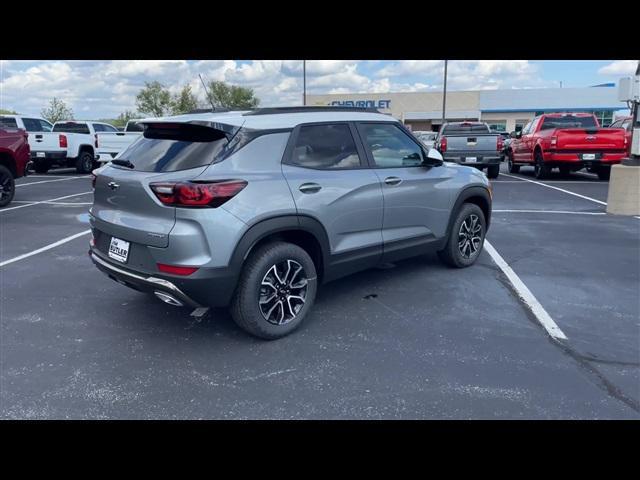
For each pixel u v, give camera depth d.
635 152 9.34
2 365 3.65
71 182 15.12
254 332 3.93
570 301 4.89
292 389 3.33
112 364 3.67
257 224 3.69
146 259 3.66
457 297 4.99
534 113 56.16
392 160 4.90
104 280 5.52
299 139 4.15
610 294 5.07
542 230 7.98
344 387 3.36
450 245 5.63
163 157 3.82
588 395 3.24
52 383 3.40
